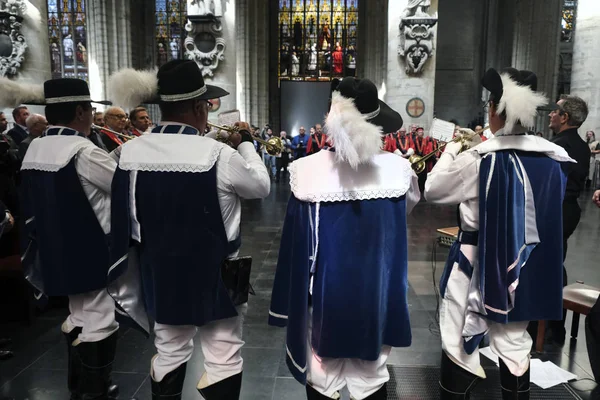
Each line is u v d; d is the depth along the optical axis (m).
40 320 4.00
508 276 2.03
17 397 2.82
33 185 2.29
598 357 2.81
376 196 1.76
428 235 7.40
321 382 1.89
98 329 2.38
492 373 3.05
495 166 2.06
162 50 24.81
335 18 25.09
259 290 4.77
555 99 19.20
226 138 2.29
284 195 11.93
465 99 25.14
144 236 1.93
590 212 10.05
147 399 2.80
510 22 21.62
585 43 13.15
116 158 2.44
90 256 2.30
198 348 3.46
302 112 25.16
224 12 13.41
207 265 1.91
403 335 1.86
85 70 24.20
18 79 11.87
